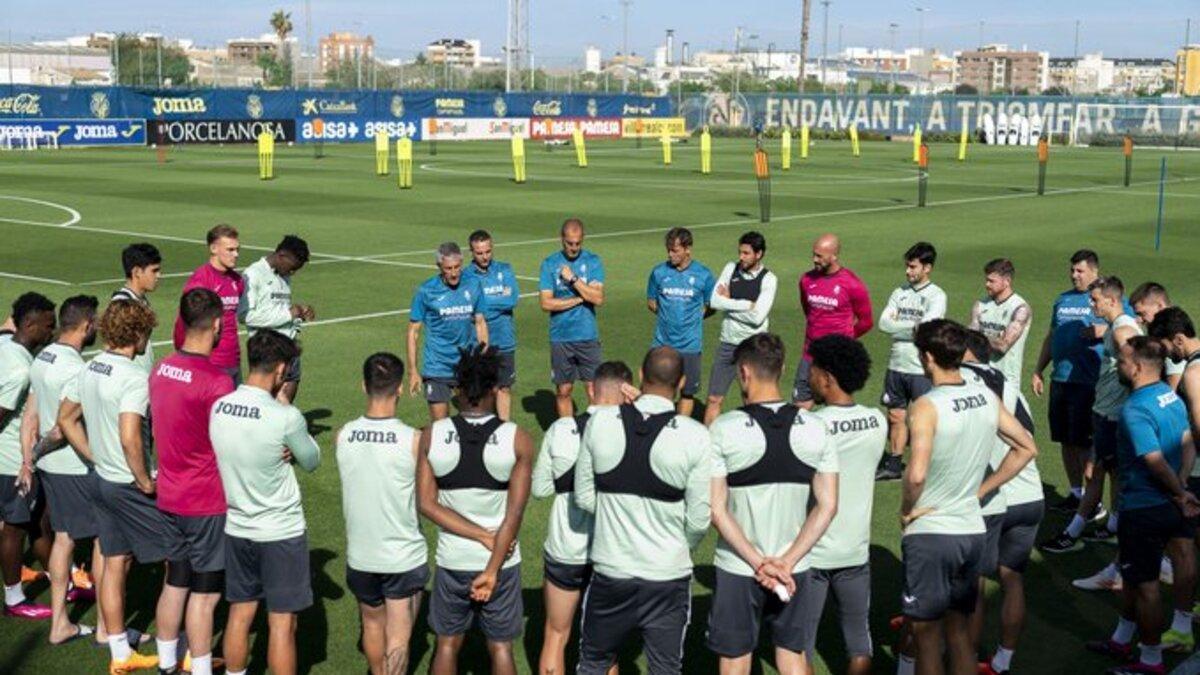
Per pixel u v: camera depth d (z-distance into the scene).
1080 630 7.71
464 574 6.01
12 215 29.16
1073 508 9.93
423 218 29.94
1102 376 8.92
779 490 5.84
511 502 5.91
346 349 15.52
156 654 7.21
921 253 10.45
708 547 8.95
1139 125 75.75
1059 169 51.66
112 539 6.88
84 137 57.62
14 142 54.97
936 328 6.24
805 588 6.00
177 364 6.45
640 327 16.97
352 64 89.88
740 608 5.93
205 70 117.81
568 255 11.55
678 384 5.91
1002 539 6.95
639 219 30.31
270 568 6.32
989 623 7.77
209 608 6.65
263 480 6.23
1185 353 7.30
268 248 24.23
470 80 95.50
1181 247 25.94
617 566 5.78
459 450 5.91
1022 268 22.72
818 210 33.03
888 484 10.50
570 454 6.05
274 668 6.43
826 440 5.87
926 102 80.75
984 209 33.88
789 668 6.13
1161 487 6.84
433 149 57.97
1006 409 6.49
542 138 75.06
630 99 82.25
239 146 61.12
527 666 7.08
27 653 7.23
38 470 7.29
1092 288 8.98
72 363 7.16
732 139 80.00
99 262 21.95
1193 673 6.72
